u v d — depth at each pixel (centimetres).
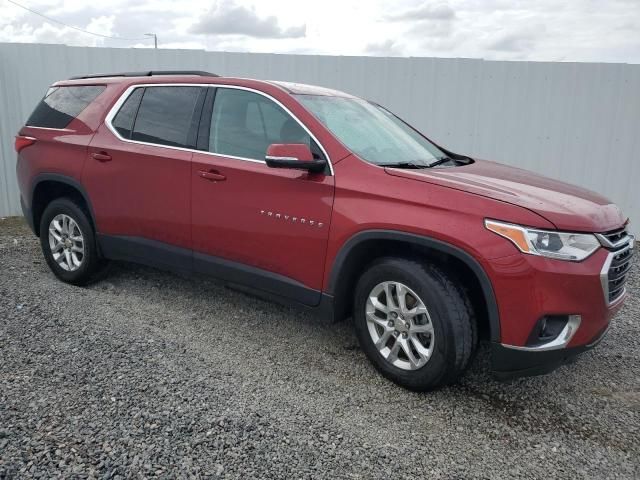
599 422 298
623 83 698
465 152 737
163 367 329
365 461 252
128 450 247
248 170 355
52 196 493
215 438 260
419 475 245
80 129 448
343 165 329
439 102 725
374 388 321
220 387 310
